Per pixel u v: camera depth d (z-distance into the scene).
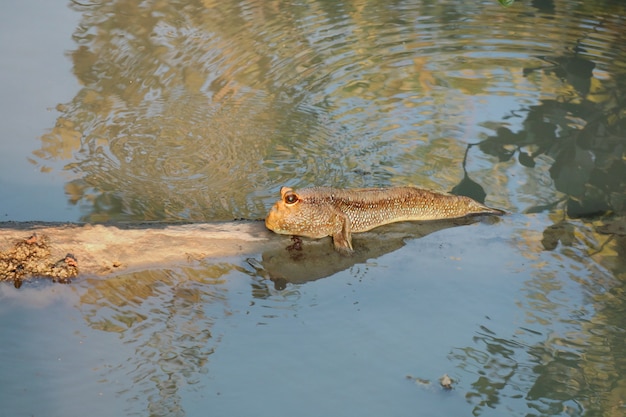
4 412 1.48
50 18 2.05
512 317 1.56
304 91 1.90
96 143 1.80
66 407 1.48
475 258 1.62
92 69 1.93
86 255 1.60
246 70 1.94
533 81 1.92
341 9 2.11
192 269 1.60
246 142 1.80
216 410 1.48
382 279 1.60
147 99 1.87
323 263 1.62
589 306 1.57
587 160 1.76
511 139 1.80
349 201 1.64
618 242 1.64
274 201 1.70
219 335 1.54
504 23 2.06
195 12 2.07
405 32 2.04
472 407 1.48
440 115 1.85
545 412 1.48
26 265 1.59
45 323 1.55
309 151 1.79
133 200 1.70
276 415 1.48
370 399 1.49
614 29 2.03
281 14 2.08
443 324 1.55
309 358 1.52
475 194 1.71
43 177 1.74
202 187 1.73
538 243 1.64
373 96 1.89
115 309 1.57
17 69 1.92
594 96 1.88
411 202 1.66
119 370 1.51
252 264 1.61
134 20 2.04
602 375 1.51
